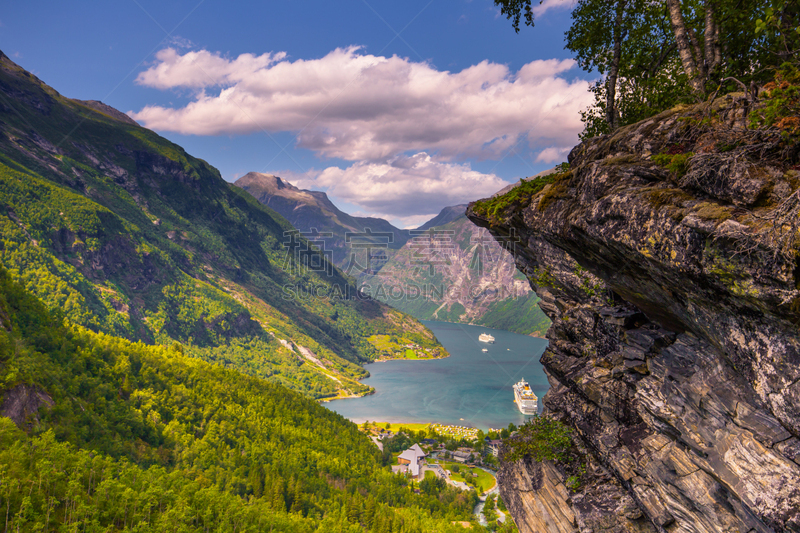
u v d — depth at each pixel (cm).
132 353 18025
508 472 2547
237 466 13625
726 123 1244
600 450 1858
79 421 12350
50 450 9838
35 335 14425
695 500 1366
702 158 1141
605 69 2517
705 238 1059
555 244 1841
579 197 1623
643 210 1238
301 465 14188
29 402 11369
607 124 2466
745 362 1137
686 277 1170
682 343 1521
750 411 1211
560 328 2356
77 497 8894
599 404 1856
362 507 11538
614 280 1598
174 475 11312
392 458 16050
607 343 1928
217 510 10294
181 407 16150
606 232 1378
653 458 1538
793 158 1010
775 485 1098
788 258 897
